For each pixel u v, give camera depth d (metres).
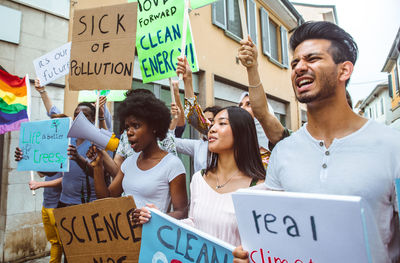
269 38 9.45
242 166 1.47
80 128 1.88
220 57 6.77
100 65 2.06
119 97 3.26
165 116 1.86
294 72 1.02
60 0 4.06
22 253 3.57
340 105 0.98
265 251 0.92
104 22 2.09
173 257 1.25
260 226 0.92
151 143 1.82
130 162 1.89
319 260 0.82
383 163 0.86
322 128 1.01
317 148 0.99
